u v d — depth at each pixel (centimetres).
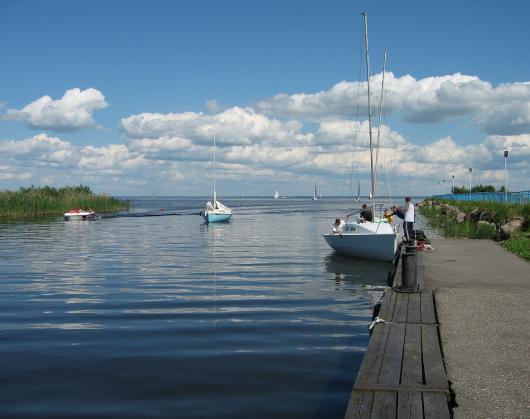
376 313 1338
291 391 924
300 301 1709
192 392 921
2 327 1375
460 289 1414
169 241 4084
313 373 1013
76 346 1196
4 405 870
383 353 879
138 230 5319
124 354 1133
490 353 875
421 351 889
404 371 791
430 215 6319
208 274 2325
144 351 1155
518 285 1495
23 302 1702
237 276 2261
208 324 1395
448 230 3762
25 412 842
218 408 853
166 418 816
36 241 4028
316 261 2775
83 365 1063
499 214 3628
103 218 7644
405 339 962
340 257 2914
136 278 2211
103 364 1069
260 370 1030
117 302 1695
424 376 770
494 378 764
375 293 1859
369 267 2523
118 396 905
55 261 2809
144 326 1376
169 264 2684
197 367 1048
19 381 977
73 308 1606
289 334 1293
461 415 647
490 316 1117
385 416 645
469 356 860
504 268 1842
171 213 9488
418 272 1692
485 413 652
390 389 724
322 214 9506
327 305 1647
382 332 1009
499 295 1330
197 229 5506
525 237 2812
